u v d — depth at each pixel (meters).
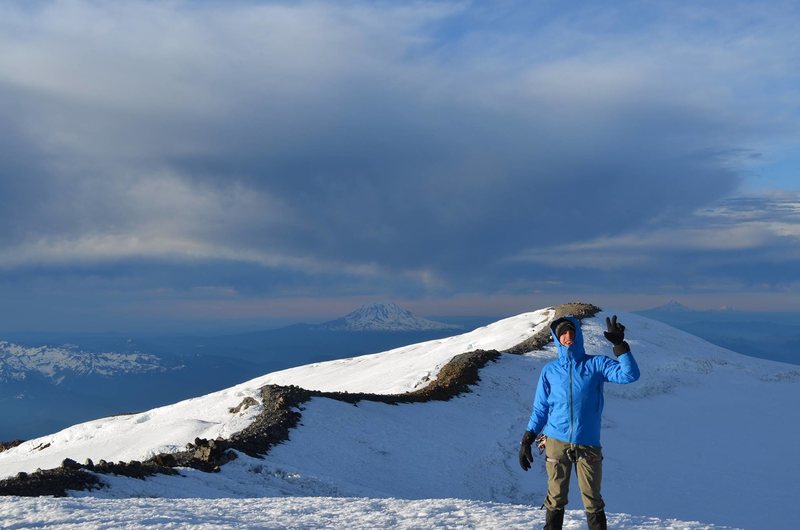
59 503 10.78
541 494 25.62
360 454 25.86
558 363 8.51
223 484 19.00
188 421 31.62
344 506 11.91
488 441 30.81
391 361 62.72
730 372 49.19
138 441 30.47
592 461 8.20
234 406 33.78
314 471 22.81
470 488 25.30
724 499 26.59
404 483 24.31
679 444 33.88
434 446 28.66
